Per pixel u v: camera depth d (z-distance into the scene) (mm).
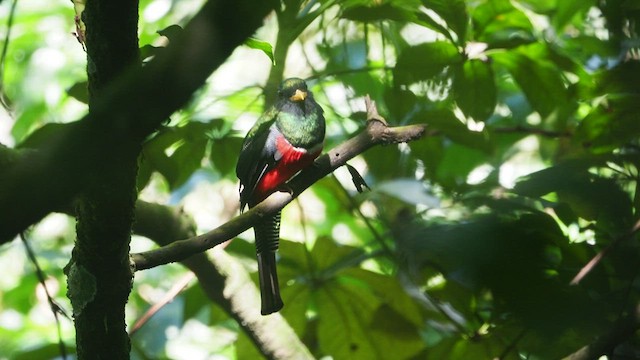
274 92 8484
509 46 7461
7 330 12680
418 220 6793
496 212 6457
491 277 6031
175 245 5023
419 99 8047
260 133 8531
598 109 7270
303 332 7934
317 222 12680
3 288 13312
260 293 7457
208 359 11820
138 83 1838
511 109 10500
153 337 11938
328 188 8602
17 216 1756
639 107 7199
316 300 7883
